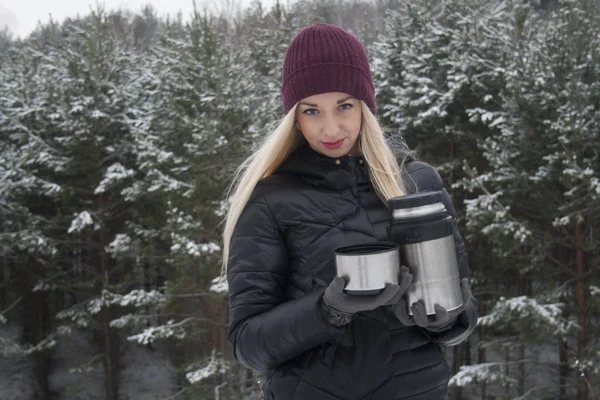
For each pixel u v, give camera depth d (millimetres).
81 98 14734
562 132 9789
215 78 12422
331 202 1404
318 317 1186
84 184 15461
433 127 13680
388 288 1089
